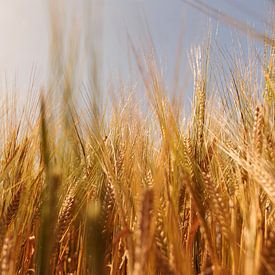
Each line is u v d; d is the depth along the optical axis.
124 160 0.69
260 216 0.49
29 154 0.76
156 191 0.50
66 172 0.54
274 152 0.54
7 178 0.74
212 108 0.79
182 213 0.67
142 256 0.35
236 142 0.67
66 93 0.39
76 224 0.75
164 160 0.59
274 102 0.64
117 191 0.55
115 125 0.79
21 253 0.71
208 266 0.57
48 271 0.41
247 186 0.59
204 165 0.71
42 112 0.40
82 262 0.66
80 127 0.51
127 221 0.55
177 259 0.45
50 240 0.41
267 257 0.38
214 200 0.50
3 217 0.63
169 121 0.59
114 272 0.60
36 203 0.69
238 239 0.55
